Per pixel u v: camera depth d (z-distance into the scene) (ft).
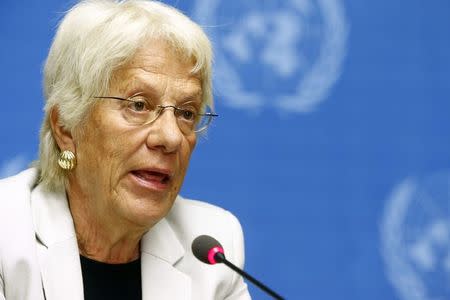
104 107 23.03
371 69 38.34
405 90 38.47
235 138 37.50
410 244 38.24
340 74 38.22
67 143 24.06
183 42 23.24
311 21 38.01
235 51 37.27
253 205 37.63
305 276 37.76
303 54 37.91
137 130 22.95
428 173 38.52
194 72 23.62
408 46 38.60
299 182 37.88
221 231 27.02
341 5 38.24
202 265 25.63
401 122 38.45
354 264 38.01
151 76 22.93
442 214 38.42
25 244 23.02
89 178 23.72
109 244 24.29
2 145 35.78
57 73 23.68
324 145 38.06
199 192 37.32
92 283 24.16
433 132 38.63
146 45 22.99
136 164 23.02
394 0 38.73
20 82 36.01
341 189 38.11
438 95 38.65
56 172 24.39
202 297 25.09
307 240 37.88
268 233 37.68
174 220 26.71
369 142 38.29
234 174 37.52
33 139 35.99
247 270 37.45
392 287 38.11
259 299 37.35
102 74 22.85
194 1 36.58
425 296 38.19
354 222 38.11
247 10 37.37
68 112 23.39
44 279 22.97
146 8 23.59
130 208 23.22
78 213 24.36
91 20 23.09
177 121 23.57
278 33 37.70
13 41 35.99
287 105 37.86
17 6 36.01
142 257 25.05
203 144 37.35
